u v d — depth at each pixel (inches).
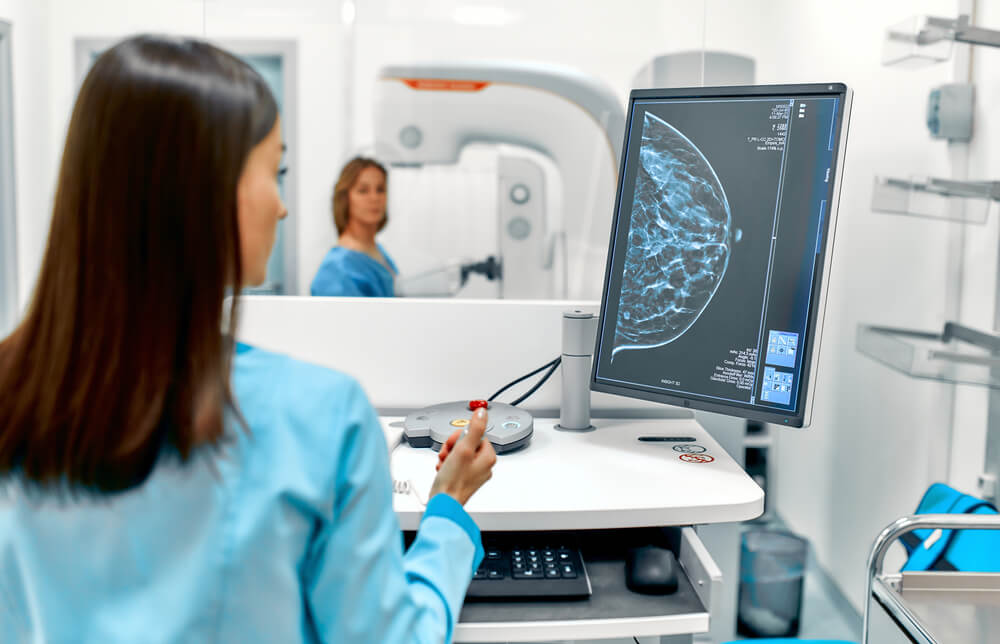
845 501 102.0
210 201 23.0
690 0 118.3
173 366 22.7
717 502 45.9
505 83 114.6
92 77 23.0
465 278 121.3
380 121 117.7
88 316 22.4
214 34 125.3
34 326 23.2
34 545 23.2
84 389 22.2
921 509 58.3
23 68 111.4
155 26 123.7
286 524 23.4
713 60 112.5
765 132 50.6
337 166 129.0
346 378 25.8
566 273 118.3
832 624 97.2
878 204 69.4
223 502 23.0
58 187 23.2
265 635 22.9
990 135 72.9
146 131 22.4
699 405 52.4
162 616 22.5
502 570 44.8
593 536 51.6
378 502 25.3
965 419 75.5
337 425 24.7
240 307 24.4
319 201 130.5
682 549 48.3
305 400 24.7
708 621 42.8
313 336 63.1
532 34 120.4
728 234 51.8
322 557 24.3
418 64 115.1
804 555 89.0
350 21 122.0
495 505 45.0
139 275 22.5
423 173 120.2
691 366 52.9
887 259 93.1
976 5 73.9
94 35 121.4
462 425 54.6
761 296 50.5
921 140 85.7
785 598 88.2
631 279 55.4
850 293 103.4
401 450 54.6
